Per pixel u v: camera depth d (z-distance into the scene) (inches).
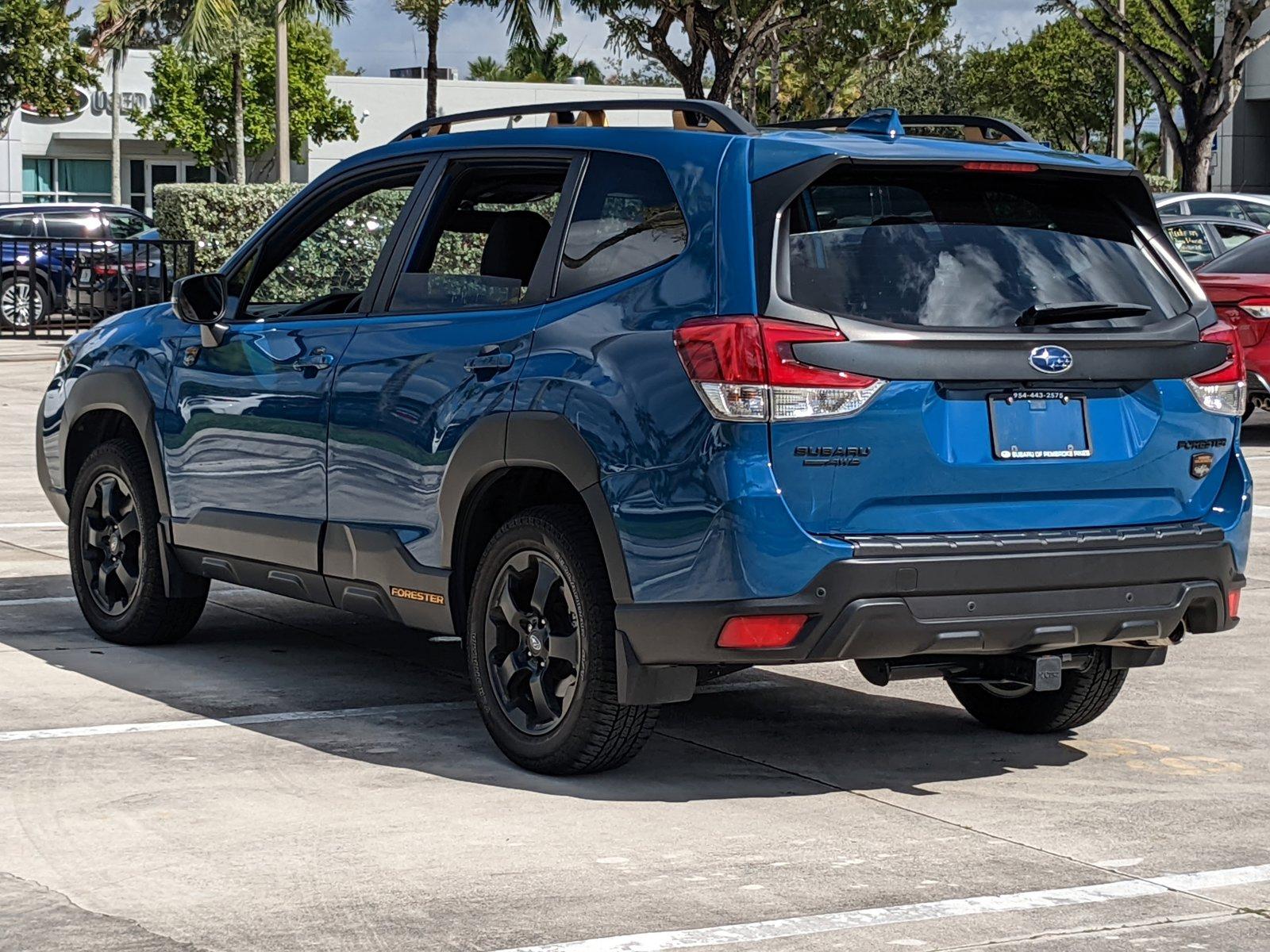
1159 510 253.3
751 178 237.6
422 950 187.3
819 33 1754.4
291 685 316.8
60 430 356.2
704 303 233.9
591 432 240.8
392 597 279.6
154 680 318.7
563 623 253.0
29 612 380.5
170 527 329.1
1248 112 2551.7
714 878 213.0
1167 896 209.9
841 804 247.3
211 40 1485.0
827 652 230.5
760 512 226.1
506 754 261.4
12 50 2349.9
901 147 243.3
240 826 231.5
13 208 1248.2
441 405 266.2
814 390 227.5
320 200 309.7
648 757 272.2
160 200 1197.7
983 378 235.6
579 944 189.6
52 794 245.0
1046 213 252.4
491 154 278.7
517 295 264.8
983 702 295.3
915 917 200.2
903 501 234.1
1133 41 1502.2
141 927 193.9
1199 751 281.9
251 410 305.6
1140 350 246.8
